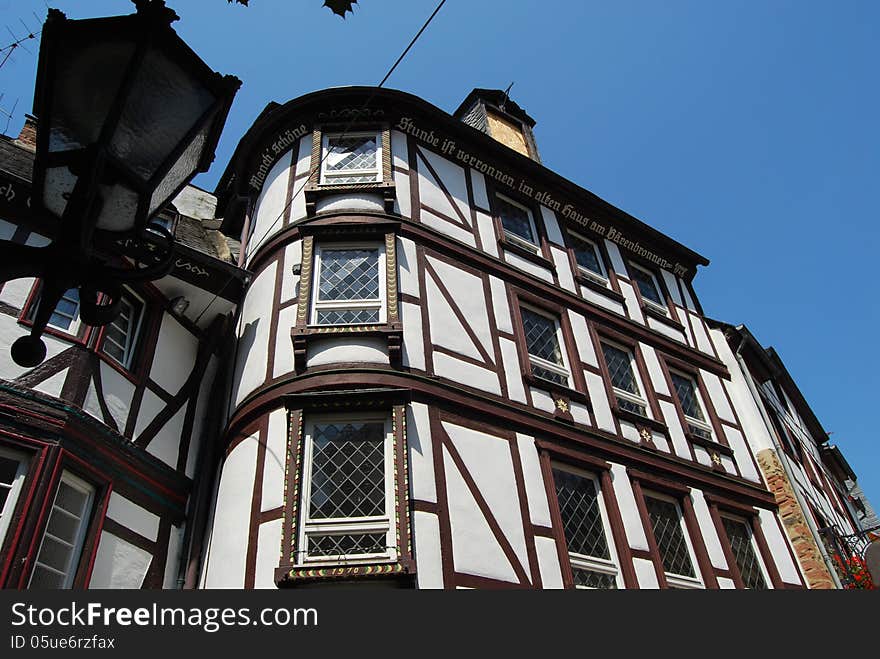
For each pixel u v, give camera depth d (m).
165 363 8.52
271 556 6.64
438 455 7.53
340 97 10.91
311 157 10.43
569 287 11.42
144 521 7.29
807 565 10.83
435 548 6.83
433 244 9.70
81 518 6.68
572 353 10.27
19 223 7.70
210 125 2.75
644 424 10.37
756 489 11.38
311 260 8.99
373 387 7.73
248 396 8.18
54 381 6.91
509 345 9.47
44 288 2.29
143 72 2.49
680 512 9.85
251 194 11.59
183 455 8.23
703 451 11.12
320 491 7.05
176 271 8.82
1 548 5.77
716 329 14.38
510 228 11.59
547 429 8.81
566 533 8.18
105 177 2.36
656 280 14.03
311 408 7.54
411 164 10.59
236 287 9.46
